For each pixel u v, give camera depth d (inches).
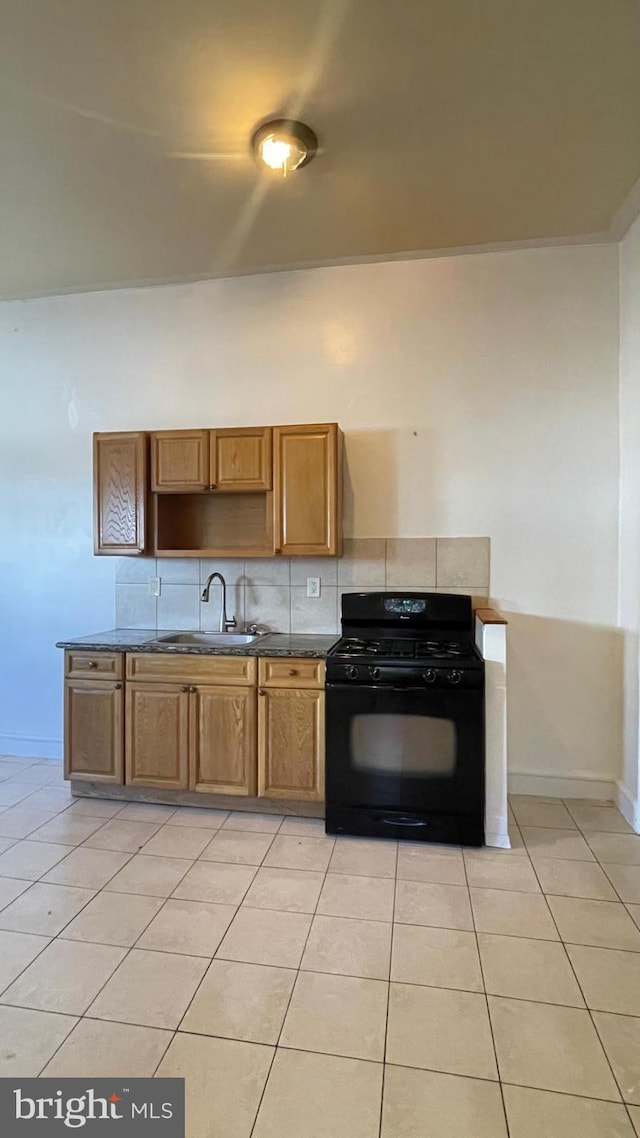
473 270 123.4
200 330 136.0
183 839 104.3
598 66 73.7
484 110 81.2
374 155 90.5
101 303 141.1
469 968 71.5
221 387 135.1
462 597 118.8
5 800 121.8
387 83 76.3
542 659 122.1
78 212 106.0
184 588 138.8
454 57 72.3
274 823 110.9
